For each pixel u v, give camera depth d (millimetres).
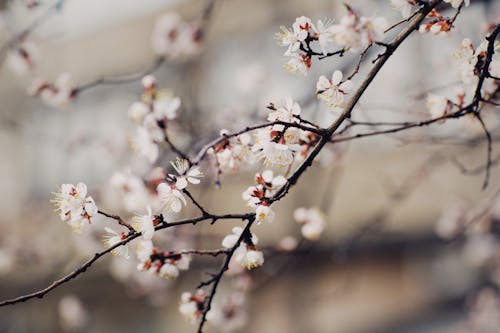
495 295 6539
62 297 7535
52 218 6023
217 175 2066
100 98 7961
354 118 2678
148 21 8930
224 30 8242
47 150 8523
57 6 2924
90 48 9562
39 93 3369
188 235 3885
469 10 2588
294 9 7527
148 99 2279
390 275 9227
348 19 1587
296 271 6082
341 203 7371
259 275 5316
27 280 6523
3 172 9711
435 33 1733
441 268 9523
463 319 8984
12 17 3326
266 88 4039
